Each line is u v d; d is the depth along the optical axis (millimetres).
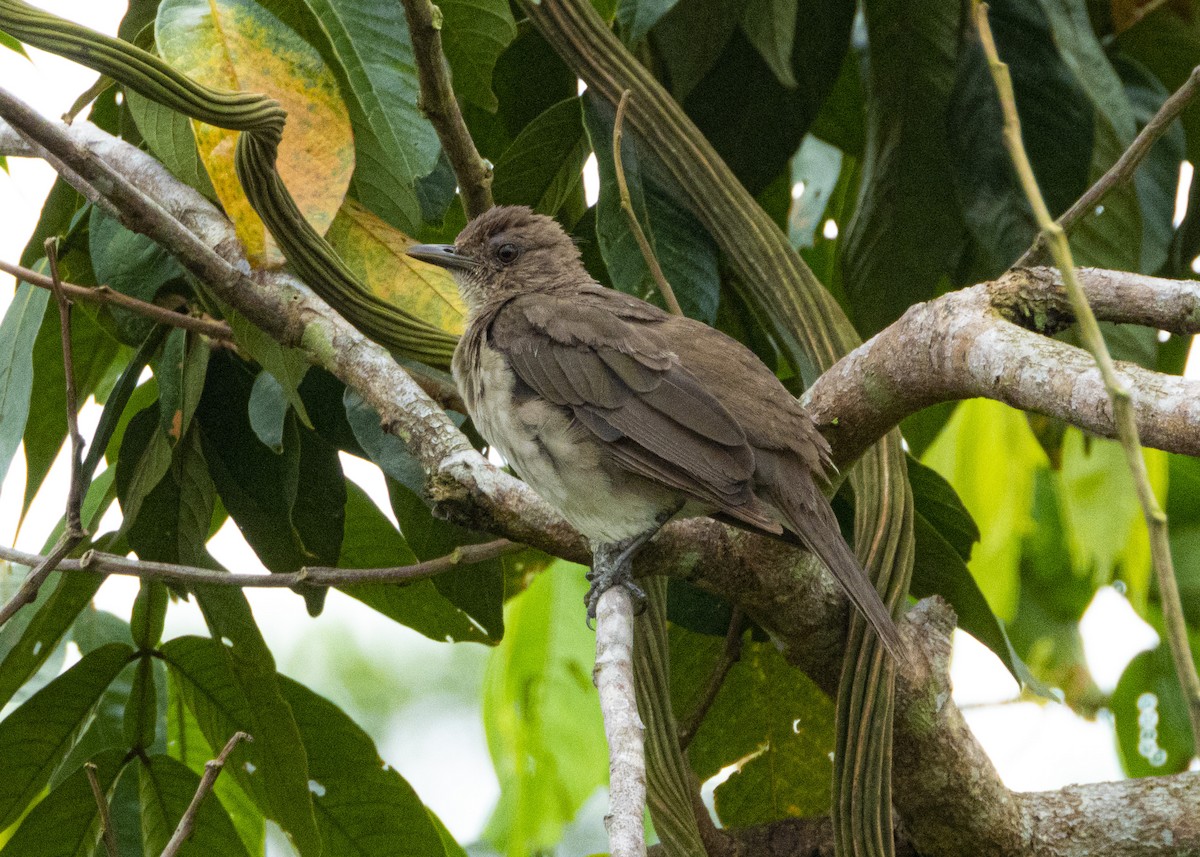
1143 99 11648
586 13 9789
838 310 9562
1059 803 9180
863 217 11406
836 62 11484
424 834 10258
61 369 10656
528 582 11625
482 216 10484
